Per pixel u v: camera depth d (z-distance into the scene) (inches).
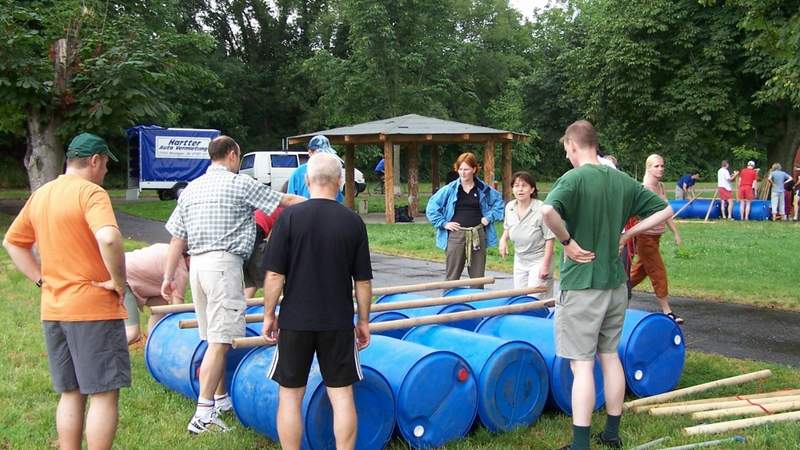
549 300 241.1
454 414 183.3
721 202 936.3
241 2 2149.4
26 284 404.2
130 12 979.9
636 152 1231.5
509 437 187.6
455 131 872.9
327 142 264.1
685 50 1073.5
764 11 399.5
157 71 599.2
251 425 186.5
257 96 2096.5
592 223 170.4
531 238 265.6
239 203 197.2
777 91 530.3
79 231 155.0
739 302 374.6
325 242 155.3
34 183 570.9
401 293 290.5
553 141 2145.7
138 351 271.9
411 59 1334.9
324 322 153.9
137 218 904.3
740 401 207.0
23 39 556.7
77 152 161.5
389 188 855.7
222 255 193.8
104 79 555.8
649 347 217.0
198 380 211.6
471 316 221.3
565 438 187.5
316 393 166.2
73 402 161.3
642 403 209.8
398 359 182.5
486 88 2097.7
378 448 173.5
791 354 274.5
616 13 1119.6
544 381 199.6
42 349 269.6
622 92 1106.7
